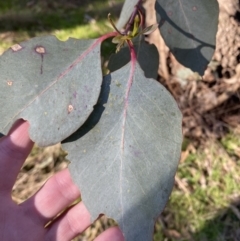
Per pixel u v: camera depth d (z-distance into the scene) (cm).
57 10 51
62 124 15
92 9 50
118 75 16
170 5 19
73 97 15
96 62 16
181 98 38
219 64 35
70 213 23
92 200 15
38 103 16
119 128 15
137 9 17
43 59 16
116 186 15
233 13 30
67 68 16
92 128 16
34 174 36
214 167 36
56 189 22
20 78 16
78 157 16
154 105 15
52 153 37
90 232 33
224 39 32
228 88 36
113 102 15
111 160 15
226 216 34
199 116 38
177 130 15
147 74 20
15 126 20
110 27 46
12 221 22
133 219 15
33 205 22
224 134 38
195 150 37
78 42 16
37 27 49
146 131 15
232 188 35
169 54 36
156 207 15
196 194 35
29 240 22
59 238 23
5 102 16
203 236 33
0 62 16
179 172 36
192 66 20
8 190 22
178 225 33
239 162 36
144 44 20
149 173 15
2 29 48
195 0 19
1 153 21
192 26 19
